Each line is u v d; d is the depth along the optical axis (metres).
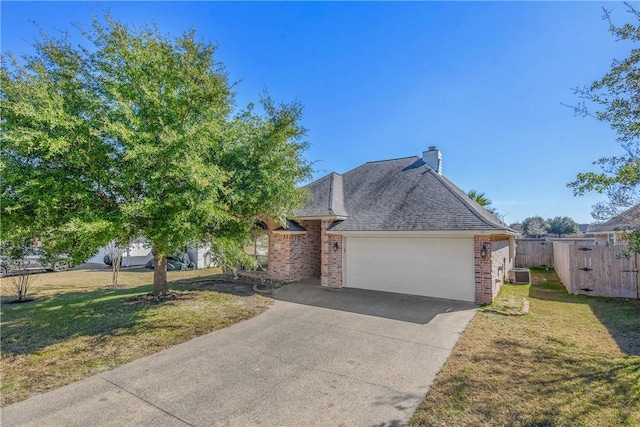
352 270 13.31
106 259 23.41
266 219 14.48
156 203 7.48
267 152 10.05
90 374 5.39
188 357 6.14
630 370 5.29
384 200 13.78
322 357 6.14
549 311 9.45
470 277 10.74
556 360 5.79
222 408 4.33
